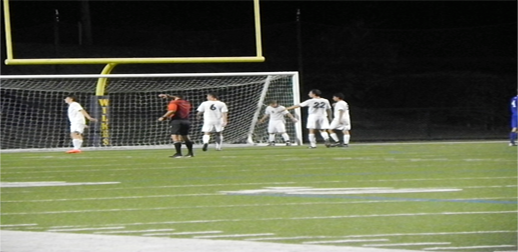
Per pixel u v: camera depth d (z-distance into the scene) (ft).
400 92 317.83
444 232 69.41
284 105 245.24
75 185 113.50
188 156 180.45
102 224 76.13
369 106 314.14
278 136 247.09
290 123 245.45
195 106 284.20
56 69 278.67
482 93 315.99
